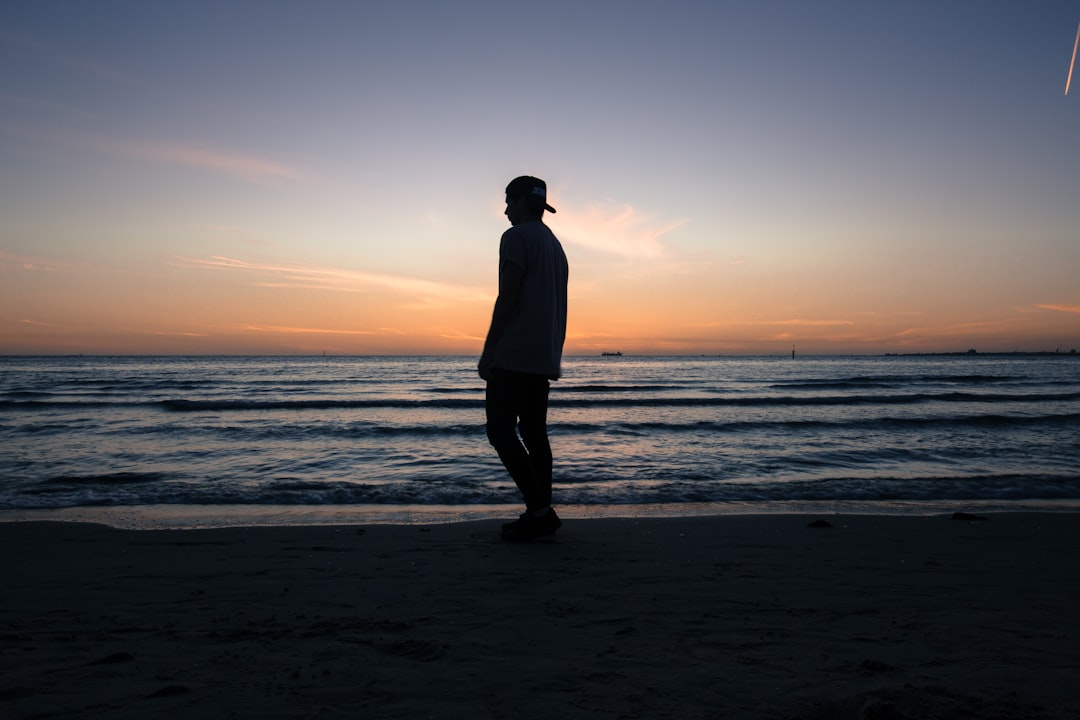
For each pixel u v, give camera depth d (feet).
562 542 12.03
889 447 34.65
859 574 9.57
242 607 7.55
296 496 19.39
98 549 11.63
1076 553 11.55
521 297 11.70
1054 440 37.91
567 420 52.39
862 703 4.51
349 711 4.41
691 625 6.75
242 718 4.28
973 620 7.00
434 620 6.94
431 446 35.06
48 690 4.79
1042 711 4.42
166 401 71.31
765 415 57.93
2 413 57.67
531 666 5.41
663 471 26.12
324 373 175.63
